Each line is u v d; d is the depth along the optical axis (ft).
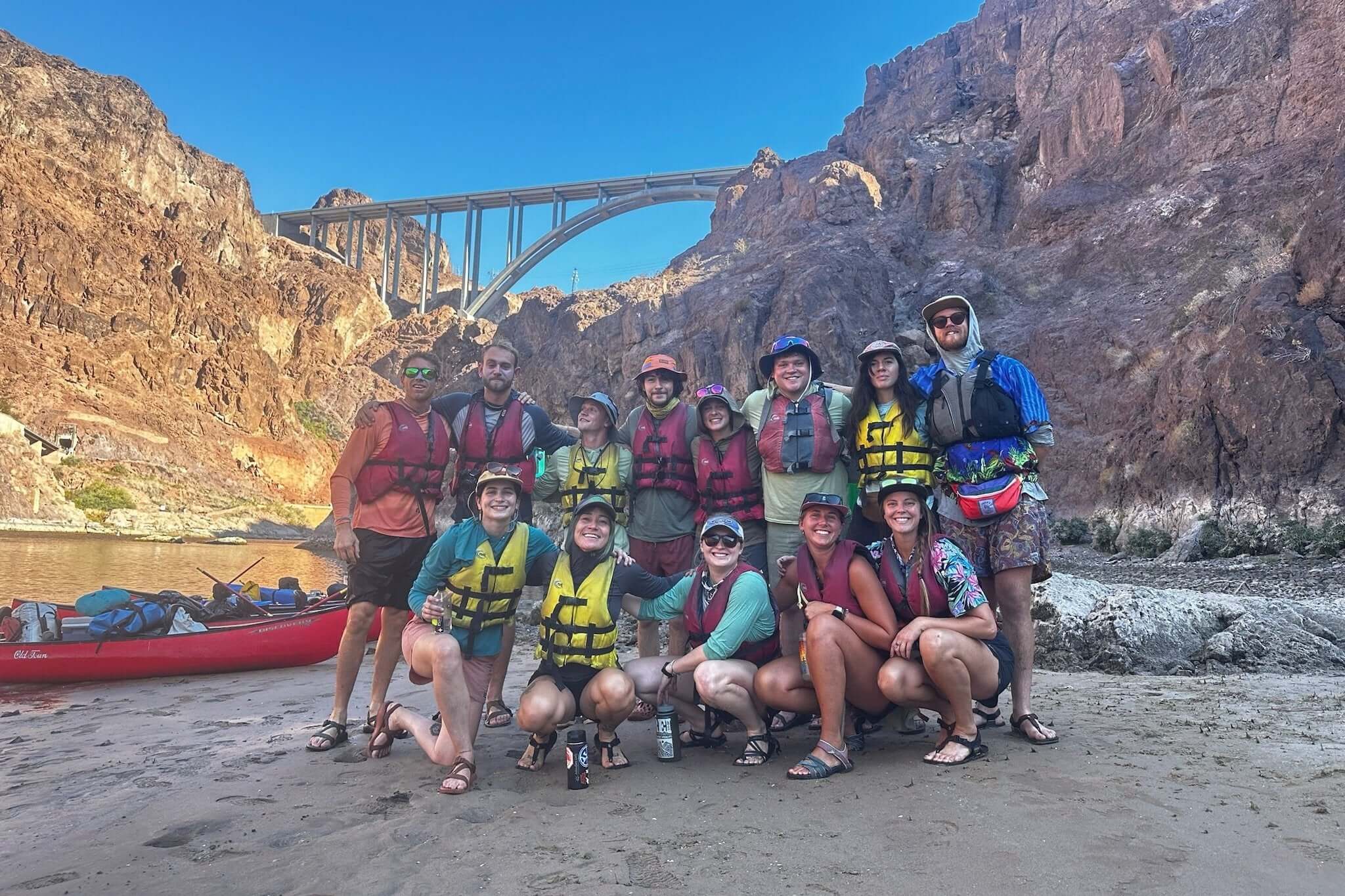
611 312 205.46
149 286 302.66
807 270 156.97
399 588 15.71
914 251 171.83
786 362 16.43
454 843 9.82
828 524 12.57
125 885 8.80
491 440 17.34
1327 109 123.03
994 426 13.61
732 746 14.47
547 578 13.61
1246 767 11.57
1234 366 81.25
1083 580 28.84
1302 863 8.22
